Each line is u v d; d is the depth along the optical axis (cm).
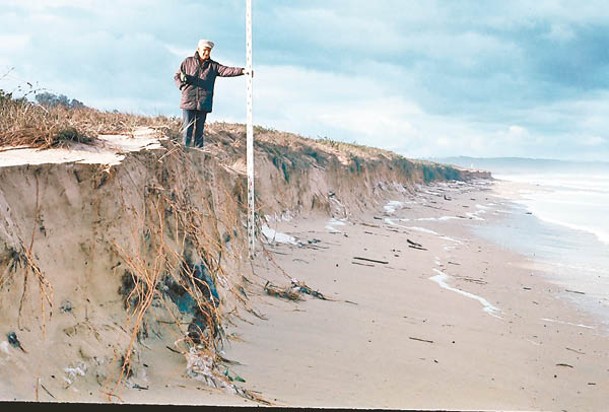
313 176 2120
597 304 1259
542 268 1620
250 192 1134
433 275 1384
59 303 500
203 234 733
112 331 527
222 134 1789
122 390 479
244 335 732
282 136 2341
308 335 788
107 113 1283
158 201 667
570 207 3547
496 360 830
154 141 767
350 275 1228
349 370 678
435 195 3844
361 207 2531
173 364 555
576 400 723
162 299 609
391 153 3956
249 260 1060
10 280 454
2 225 461
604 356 917
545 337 988
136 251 591
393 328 897
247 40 1139
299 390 588
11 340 435
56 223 531
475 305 1146
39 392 418
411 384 669
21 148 617
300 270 1183
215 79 1006
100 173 578
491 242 2059
